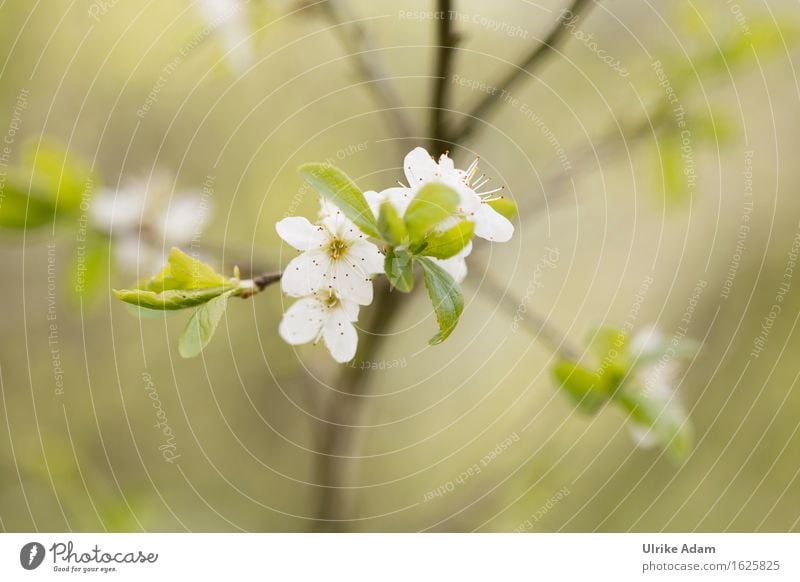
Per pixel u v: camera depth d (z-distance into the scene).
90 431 0.75
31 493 0.69
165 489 0.74
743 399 0.85
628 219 0.77
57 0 0.68
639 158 0.64
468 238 0.49
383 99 0.59
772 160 0.82
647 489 0.82
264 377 0.75
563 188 0.62
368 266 0.51
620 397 0.56
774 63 0.76
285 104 0.70
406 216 0.49
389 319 0.59
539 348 0.80
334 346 0.51
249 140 0.70
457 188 0.50
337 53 0.69
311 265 0.51
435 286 0.49
